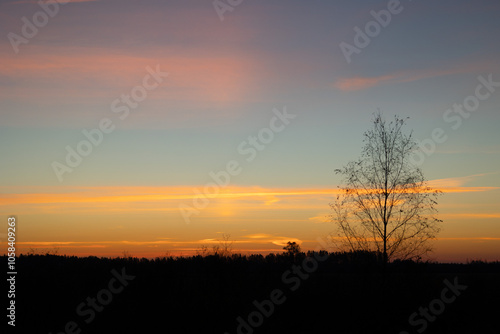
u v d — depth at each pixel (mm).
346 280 31656
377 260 30203
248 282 33594
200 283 33531
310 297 30531
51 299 30359
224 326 27641
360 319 28438
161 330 26844
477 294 31922
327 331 27078
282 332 27031
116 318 28312
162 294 31859
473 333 27297
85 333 26234
